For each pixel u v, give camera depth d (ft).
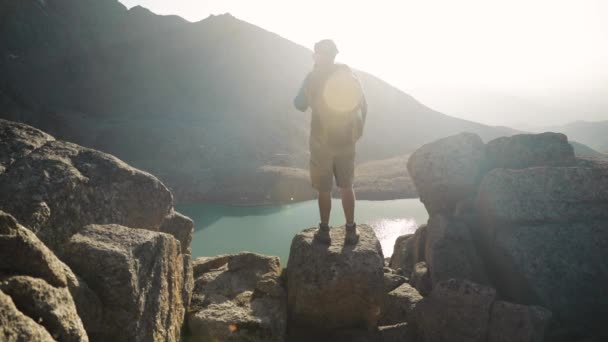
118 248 10.97
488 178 24.41
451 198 27.78
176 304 13.84
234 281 18.57
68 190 13.28
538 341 16.89
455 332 17.74
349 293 15.58
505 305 17.60
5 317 6.31
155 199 16.12
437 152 27.96
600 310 20.11
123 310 10.34
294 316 16.38
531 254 21.71
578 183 23.21
